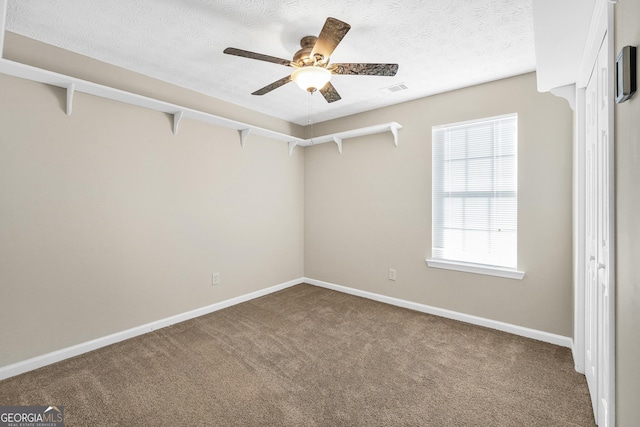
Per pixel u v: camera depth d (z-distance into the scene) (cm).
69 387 192
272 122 391
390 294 350
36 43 214
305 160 435
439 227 316
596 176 164
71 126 229
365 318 306
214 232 328
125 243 260
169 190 290
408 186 333
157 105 266
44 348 219
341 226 394
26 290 211
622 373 98
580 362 207
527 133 260
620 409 100
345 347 246
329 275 409
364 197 370
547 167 252
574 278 228
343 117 391
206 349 243
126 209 260
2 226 202
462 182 300
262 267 382
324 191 412
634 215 86
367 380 201
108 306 251
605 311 142
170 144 290
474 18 188
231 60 244
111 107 251
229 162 342
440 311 311
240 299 354
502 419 165
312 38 206
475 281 291
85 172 237
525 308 264
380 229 357
